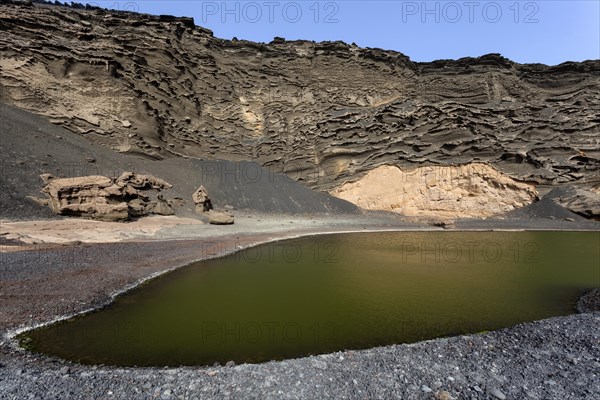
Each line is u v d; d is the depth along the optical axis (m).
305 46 61.94
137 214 30.06
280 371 6.71
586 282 16.03
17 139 30.88
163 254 19.23
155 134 43.59
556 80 62.34
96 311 10.88
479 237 32.97
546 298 13.39
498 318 11.05
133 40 46.06
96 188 27.66
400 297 13.29
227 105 54.84
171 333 9.24
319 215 45.09
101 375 6.48
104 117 40.34
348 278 16.34
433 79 63.56
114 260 16.84
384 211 48.31
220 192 42.84
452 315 11.27
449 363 7.14
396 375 6.59
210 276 15.84
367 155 52.25
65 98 38.84
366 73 62.12
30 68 37.50
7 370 6.71
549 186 46.59
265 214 42.31
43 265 14.48
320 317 10.84
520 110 55.00
